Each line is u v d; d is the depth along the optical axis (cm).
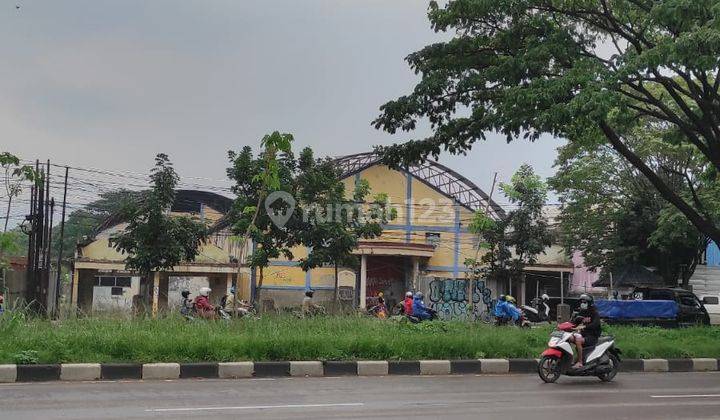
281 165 2662
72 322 1376
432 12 1739
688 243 3183
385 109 1827
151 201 2559
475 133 1811
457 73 1780
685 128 1816
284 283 3809
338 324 1541
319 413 835
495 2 1608
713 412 902
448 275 3928
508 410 886
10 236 1373
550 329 1802
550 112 1409
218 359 1224
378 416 822
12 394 948
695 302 2855
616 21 1702
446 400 970
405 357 1360
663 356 1572
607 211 3478
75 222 4138
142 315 1462
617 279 3503
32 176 1484
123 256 3706
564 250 3788
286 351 1281
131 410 831
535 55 1570
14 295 2516
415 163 1936
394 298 3931
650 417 852
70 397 928
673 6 1385
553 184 3459
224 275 3806
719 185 2623
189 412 823
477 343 1440
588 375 1270
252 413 824
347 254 2802
